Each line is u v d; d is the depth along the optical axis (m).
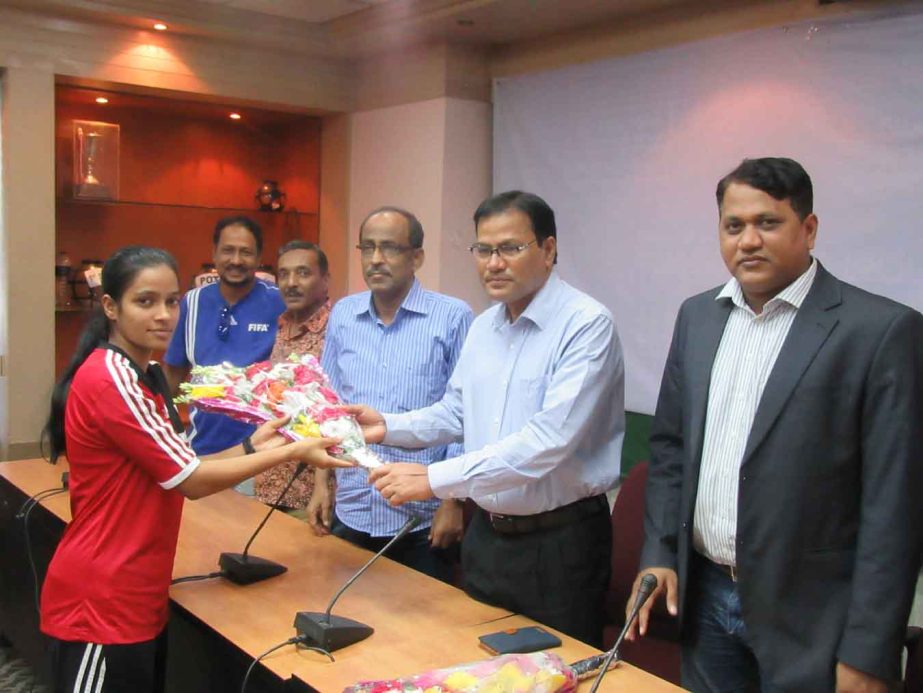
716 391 1.71
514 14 3.65
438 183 4.16
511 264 1.85
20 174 3.65
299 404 1.95
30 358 3.73
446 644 1.72
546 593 1.91
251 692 1.66
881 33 2.87
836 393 1.55
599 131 3.81
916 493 1.51
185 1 3.74
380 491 1.82
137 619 1.76
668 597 1.77
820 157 3.06
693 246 3.49
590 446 1.94
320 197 4.86
